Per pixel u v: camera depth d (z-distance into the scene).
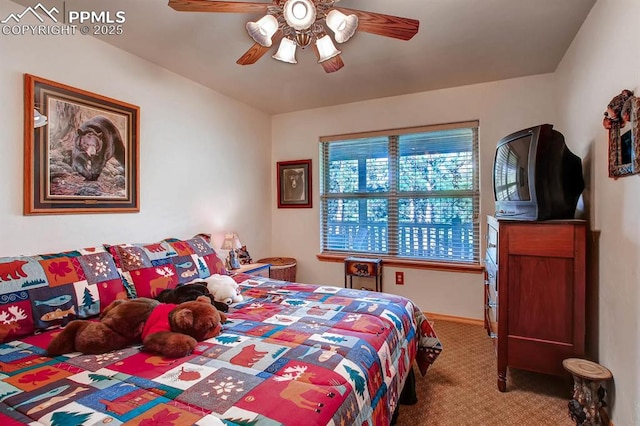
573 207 1.87
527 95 2.79
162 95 2.58
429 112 3.17
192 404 0.89
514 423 1.61
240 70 2.65
